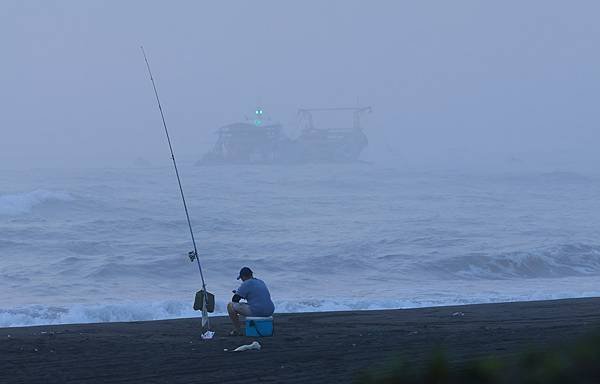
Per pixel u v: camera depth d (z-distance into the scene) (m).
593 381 6.50
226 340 42.66
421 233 187.38
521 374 6.77
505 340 37.38
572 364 6.64
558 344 7.21
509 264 132.50
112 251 149.75
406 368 7.41
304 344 39.50
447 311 63.59
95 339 45.03
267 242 166.25
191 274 125.31
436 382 7.14
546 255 137.12
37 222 192.12
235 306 44.81
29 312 72.06
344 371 28.62
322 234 185.62
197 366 32.25
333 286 113.88
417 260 134.38
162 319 65.50
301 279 121.38
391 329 48.41
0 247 151.75
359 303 78.94
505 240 174.62
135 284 114.94
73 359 35.69
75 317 70.88
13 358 36.28
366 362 31.05
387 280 121.94
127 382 28.45
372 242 165.75
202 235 179.62
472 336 40.53
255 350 37.31
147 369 31.80
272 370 30.08
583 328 42.56
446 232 190.50
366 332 46.12
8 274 120.19
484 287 107.69
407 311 64.50
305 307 76.56
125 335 47.66
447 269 130.88
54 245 153.00
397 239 173.00
